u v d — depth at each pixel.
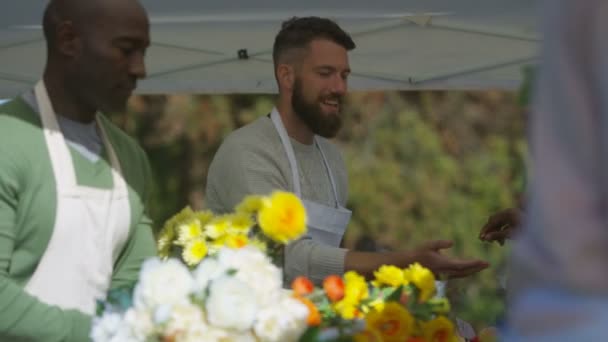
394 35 7.73
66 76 5.02
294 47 6.62
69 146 5.06
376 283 4.94
